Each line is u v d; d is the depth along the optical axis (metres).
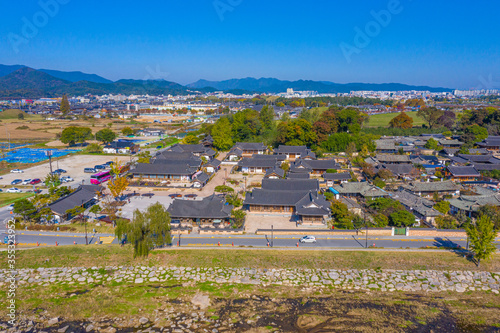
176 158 124.50
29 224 71.06
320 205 74.06
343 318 46.88
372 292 53.00
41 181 104.44
